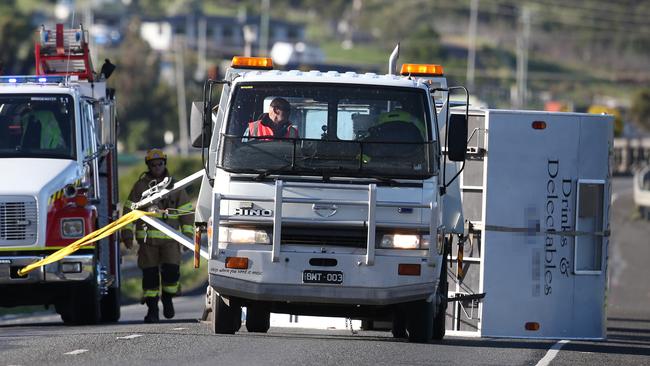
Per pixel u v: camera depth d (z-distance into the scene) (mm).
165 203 45750
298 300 34094
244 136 34562
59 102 44688
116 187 48531
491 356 33469
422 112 34969
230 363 29219
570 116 43000
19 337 35969
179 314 59875
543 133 42844
